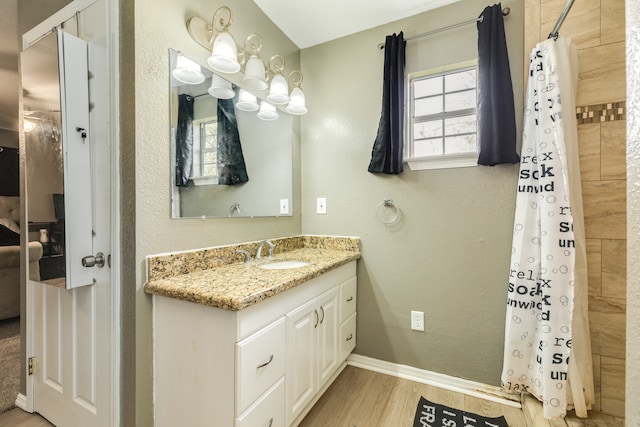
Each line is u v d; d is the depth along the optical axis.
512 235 1.69
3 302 2.71
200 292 1.08
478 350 1.78
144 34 1.21
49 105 1.27
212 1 1.54
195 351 1.12
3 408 1.62
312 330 1.51
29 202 1.38
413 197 1.93
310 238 2.26
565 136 1.42
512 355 1.55
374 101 2.06
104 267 1.27
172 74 1.33
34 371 1.59
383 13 1.92
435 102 1.94
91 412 1.32
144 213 1.21
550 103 1.44
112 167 1.23
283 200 2.10
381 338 2.03
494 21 1.65
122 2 1.21
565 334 1.36
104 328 1.27
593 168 1.47
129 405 1.21
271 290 1.13
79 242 1.26
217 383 1.06
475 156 1.74
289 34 2.13
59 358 1.46
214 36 1.54
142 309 1.20
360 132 2.10
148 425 1.22
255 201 1.84
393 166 1.89
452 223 1.83
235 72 1.56
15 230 3.48
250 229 1.80
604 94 1.45
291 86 2.20
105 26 1.24
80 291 1.36
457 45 1.81
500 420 1.53
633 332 0.45
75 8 1.36
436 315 1.88
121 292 1.23
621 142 1.42
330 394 1.75
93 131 1.30
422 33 1.90
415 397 1.73
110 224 1.25
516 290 1.54
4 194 4.23
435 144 1.95
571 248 1.37
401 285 1.97
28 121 1.39
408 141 1.98
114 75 1.22
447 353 1.85
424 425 1.50
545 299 1.40
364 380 1.91
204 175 1.50
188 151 1.41
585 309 1.43
